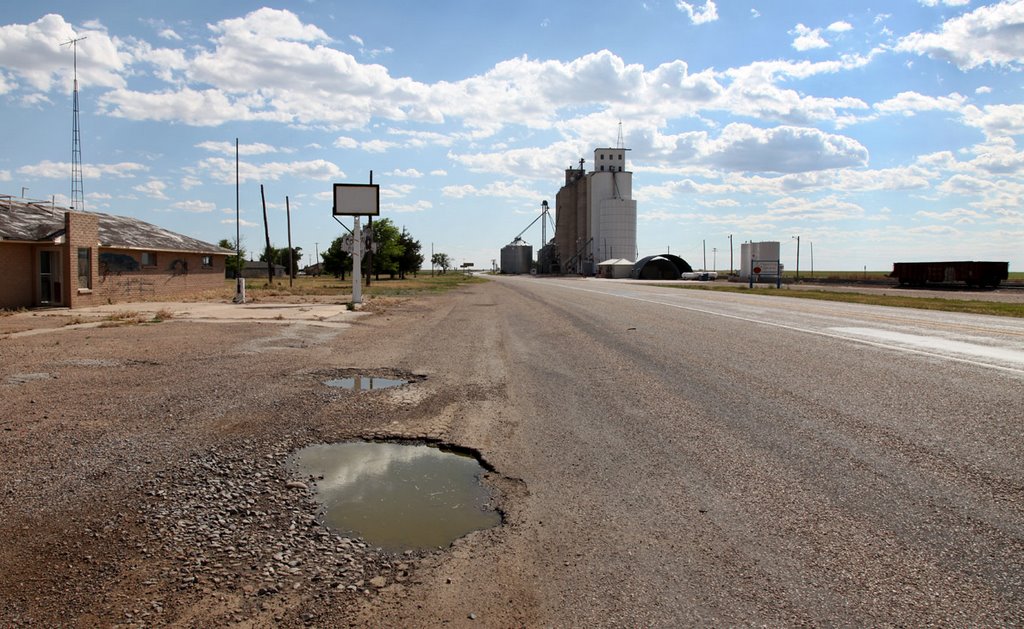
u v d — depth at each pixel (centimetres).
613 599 343
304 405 823
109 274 2839
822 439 618
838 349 1198
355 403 841
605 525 442
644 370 1054
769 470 538
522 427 716
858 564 372
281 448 638
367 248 3083
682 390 877
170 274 3366
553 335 1656
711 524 435
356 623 326
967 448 575
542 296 3859
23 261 2431
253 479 546
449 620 327
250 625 324
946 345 1237
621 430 685
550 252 16050
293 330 1752
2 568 382
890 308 2400
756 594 343
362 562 396
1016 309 2331
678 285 6197
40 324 1841
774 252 6588
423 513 477
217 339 1506
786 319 1881
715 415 729
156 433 674
